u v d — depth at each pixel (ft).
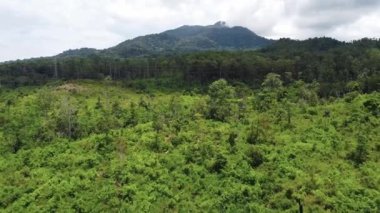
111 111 323.98
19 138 272.51
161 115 296.71
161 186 201.26
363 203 177.68
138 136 258.16
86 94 420.36
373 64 460.55
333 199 179.83
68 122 285.84
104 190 199.52
